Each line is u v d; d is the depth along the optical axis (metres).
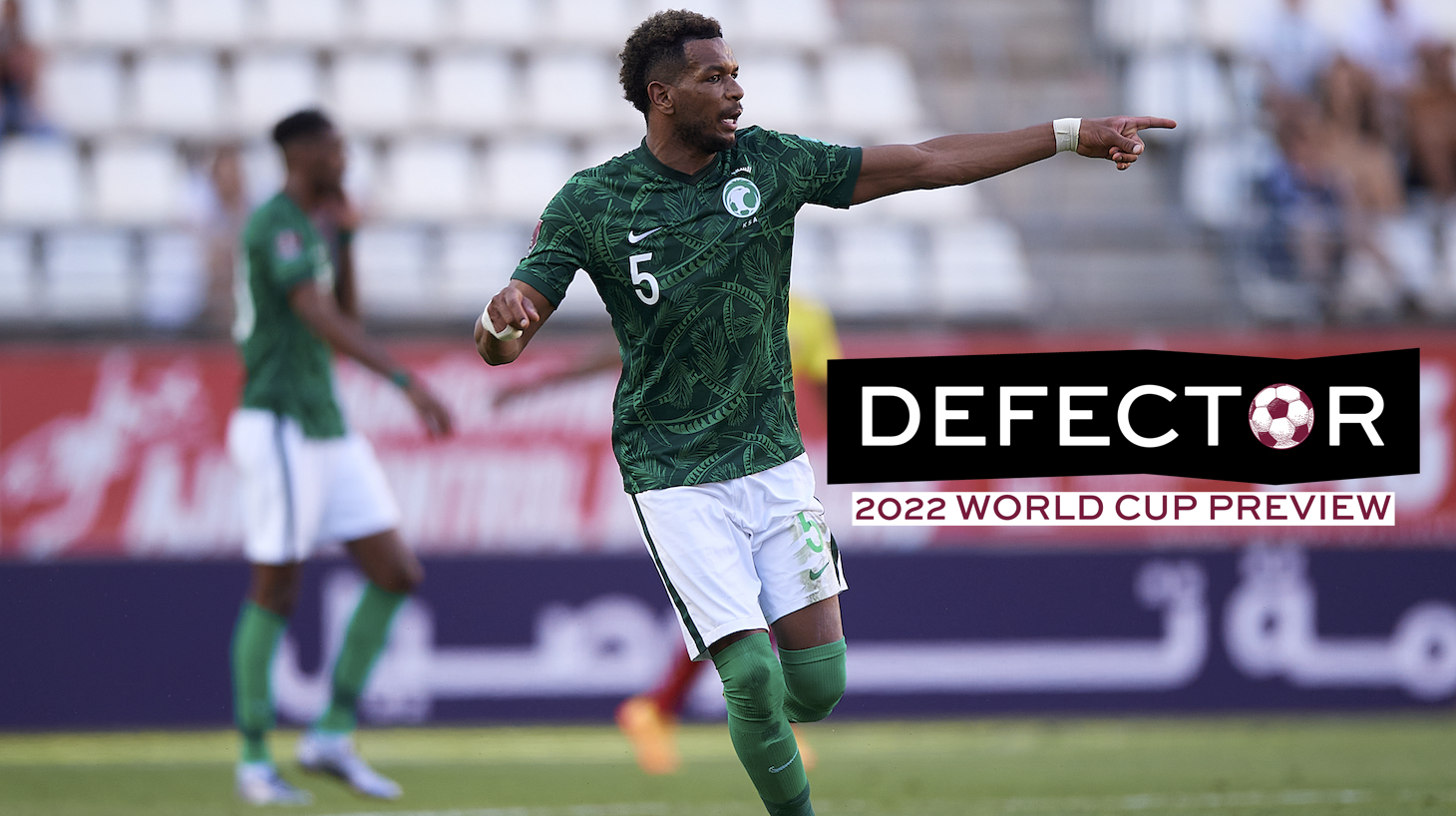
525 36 45.50
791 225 12.71
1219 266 38.00
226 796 20.83
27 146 39.19
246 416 20.95
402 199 40.28
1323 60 43.62
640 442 12.72
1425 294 37.69
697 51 12.11
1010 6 47.19
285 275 20.41
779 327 12.80
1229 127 42.50
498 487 28.75
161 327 32.41
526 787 21.64
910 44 46.53
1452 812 18.45
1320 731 27.86
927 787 21.25
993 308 36.12
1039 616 29.30
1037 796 20.20
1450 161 41.34
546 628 28.56
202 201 37.19
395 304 33.66
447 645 28.30
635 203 12.30
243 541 27.92
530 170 41.34
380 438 28.52
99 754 25.39
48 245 35.00
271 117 42.00
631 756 25.25
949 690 29.14
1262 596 29.70
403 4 45.34
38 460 27.52
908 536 29.12
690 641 12.53
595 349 29.23
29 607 27.30
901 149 12.91
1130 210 41.62
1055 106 44.81
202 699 27.64
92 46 43.09
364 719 27.97
